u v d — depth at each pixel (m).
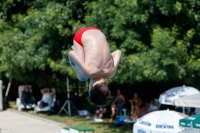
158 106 49.34
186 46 40.00
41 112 60.59
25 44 50.97
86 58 13.78
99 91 13.61
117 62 14.55
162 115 29.91
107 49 13.98
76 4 47.22
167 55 37.16
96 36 14.06
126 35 40.28
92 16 42.22
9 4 57.16
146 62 38.09
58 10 45.56
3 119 53.66
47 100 59.53
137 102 49.72
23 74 60.06
